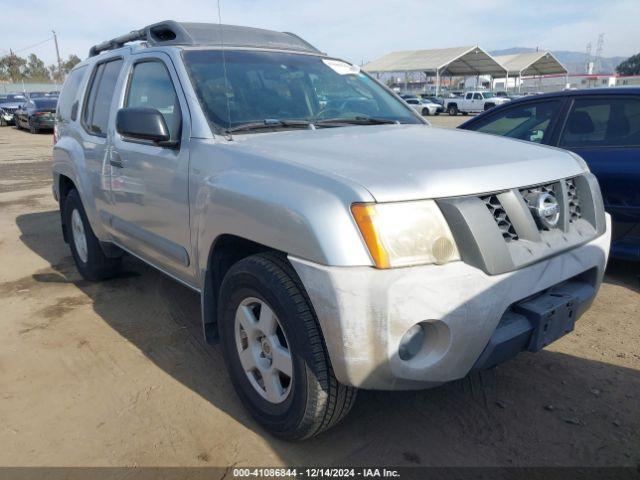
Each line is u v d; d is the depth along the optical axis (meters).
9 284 4.88
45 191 9.66
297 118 3.29
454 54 51.28
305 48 4.07
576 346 3.47
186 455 2.53
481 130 5.53
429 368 2.17
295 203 2.21
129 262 5.37
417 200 2.15
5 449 2.60
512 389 3.02
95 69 4.54
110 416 2.85
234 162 2.64
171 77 3.25
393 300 2.04
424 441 2.60
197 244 2.89
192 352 3.52
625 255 4.32
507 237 2.33
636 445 2.55
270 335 2.47
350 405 2.38
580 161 2.92
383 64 56.88
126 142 3.62
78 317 4.09
